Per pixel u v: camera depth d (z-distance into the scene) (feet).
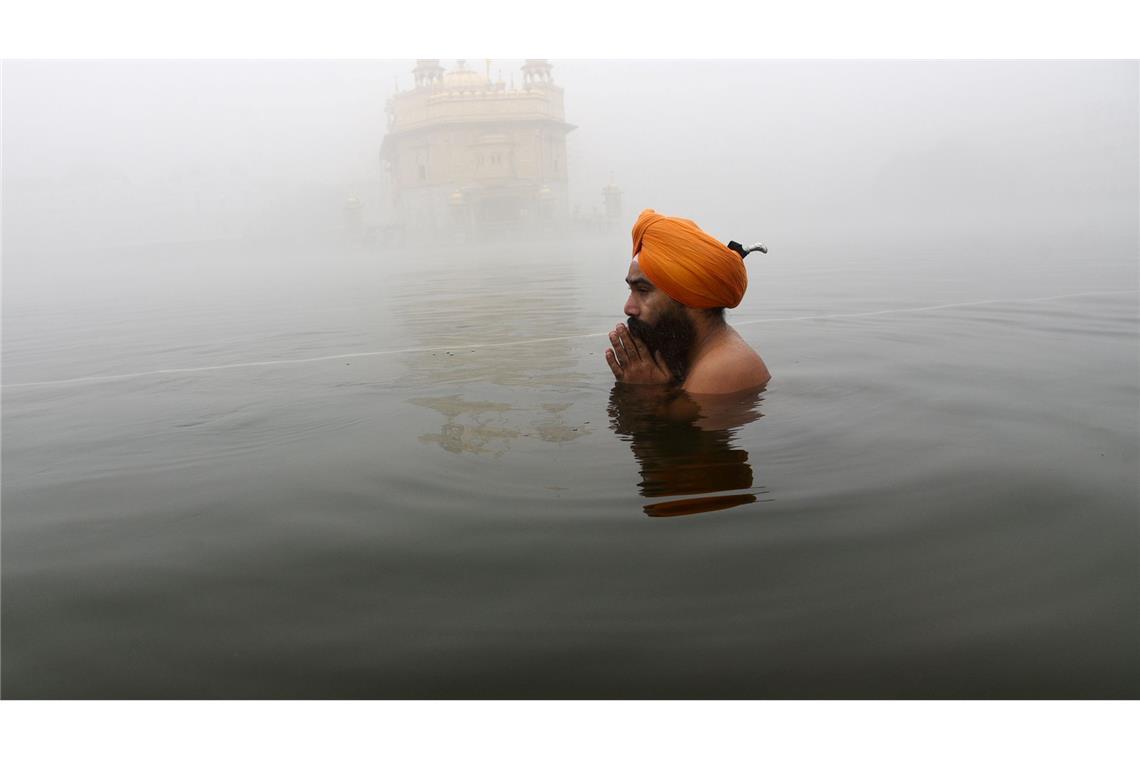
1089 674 2.99
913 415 6.73
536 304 18.97
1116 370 8.66
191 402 8.47
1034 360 9.32
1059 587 3.63
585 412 7.07
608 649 3.23
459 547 4.20
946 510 4.56
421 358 10.68
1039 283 20.07
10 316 24.20
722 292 7.85
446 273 38.83
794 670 3.06
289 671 3.16
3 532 4.74
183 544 4.42
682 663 3.13
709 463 5.49
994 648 3.17
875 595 3.60
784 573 3.82
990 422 6.48
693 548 4.11
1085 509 4.53
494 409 7.32
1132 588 3.60
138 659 3.28
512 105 115.03
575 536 4.30
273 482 5.43
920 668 3.06
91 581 4.00
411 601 3.65
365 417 7.22
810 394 7.57
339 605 3.65
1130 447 5.71
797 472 5.28
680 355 8.21
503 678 3.07
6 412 8.46
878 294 18.48
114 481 5.68
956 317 13.61
